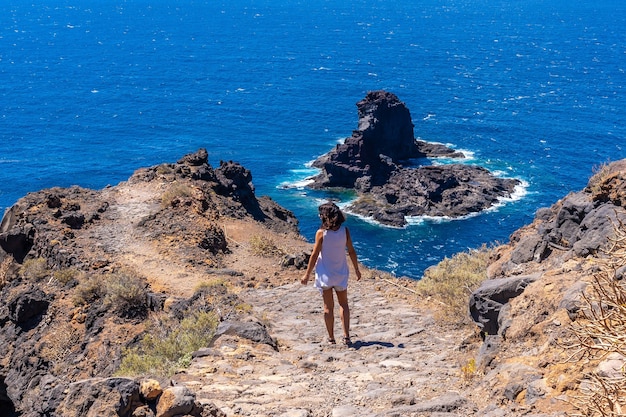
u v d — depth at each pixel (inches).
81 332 682.8
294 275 869.8
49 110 7012.8
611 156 5054.1
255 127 6299.2
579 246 419.8
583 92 7805.1
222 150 5531.5
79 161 5285.4
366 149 4279.0
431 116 6387.8
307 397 317.4
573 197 475.5
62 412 238.4
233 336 446.3
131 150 5600.4
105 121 6584.6
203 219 1000.9
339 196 4082.2
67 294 754.8
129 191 1147.9
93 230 957.2
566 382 257.9
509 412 256.1
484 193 3959.2
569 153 5118.1
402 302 637.3
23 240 920.9
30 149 5575.8
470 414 272.5
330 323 466.0
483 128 5910.4
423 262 3201.3
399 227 3567.9
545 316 331.6
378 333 498.6
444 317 534.9
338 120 6569.9
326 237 451.2
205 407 239.5
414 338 484.7
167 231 950.4
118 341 633.0
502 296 390.6
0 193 4510.3
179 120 6619.1
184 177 1243.2
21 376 647.8
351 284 737.6
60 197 1066.7
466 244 3385.8
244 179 1348.4
